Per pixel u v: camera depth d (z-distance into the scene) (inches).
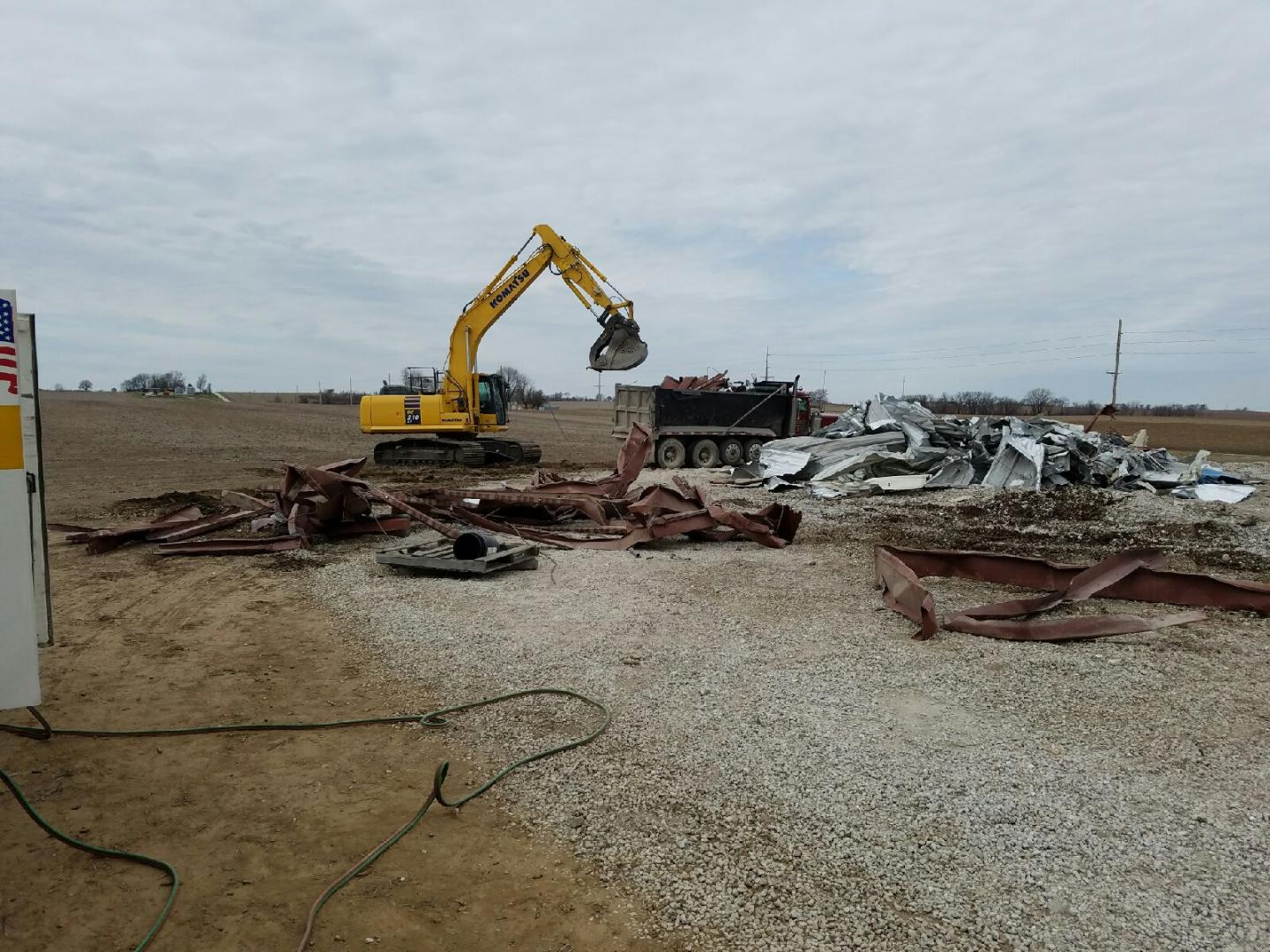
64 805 161.3
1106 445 742.5
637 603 313.1
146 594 327.0
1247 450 1378.0
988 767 175.9
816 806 160.6
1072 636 265.0
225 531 453.4
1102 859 142.6
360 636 273.0
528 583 347.9
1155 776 172.2
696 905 131.5
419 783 172.7
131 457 1034.1
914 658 247.3
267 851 146.7
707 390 969.5
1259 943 121.6
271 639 270.1
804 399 993.5
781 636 269.7
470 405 933.8
